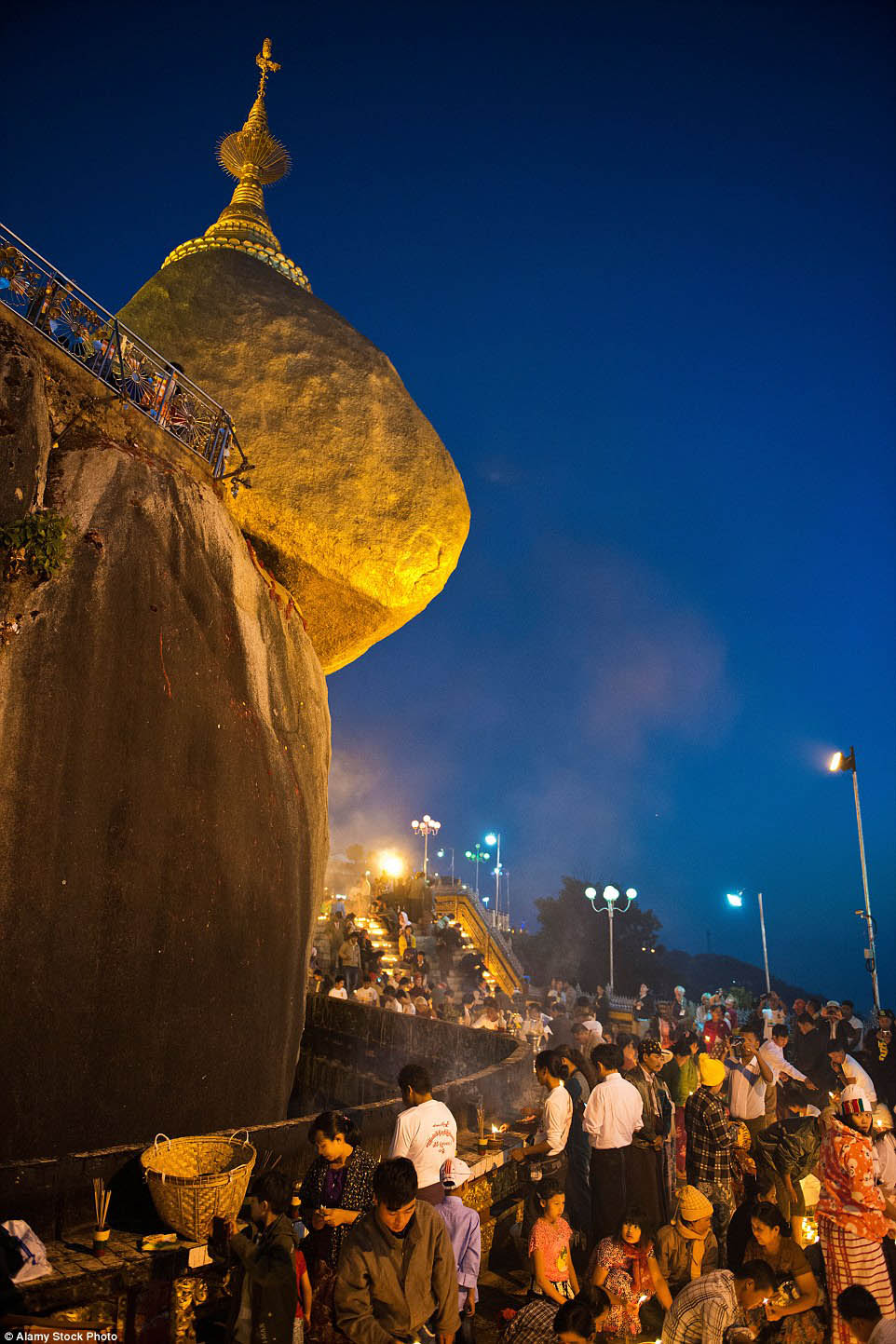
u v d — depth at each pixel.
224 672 7.62
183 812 6.70
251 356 10.77
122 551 6.80
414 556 10.59
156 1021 6.18
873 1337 4.16
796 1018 13.48
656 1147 6.56
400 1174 3.69
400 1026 11.97
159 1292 4.49
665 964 61.56
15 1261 4.12
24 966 5.36
